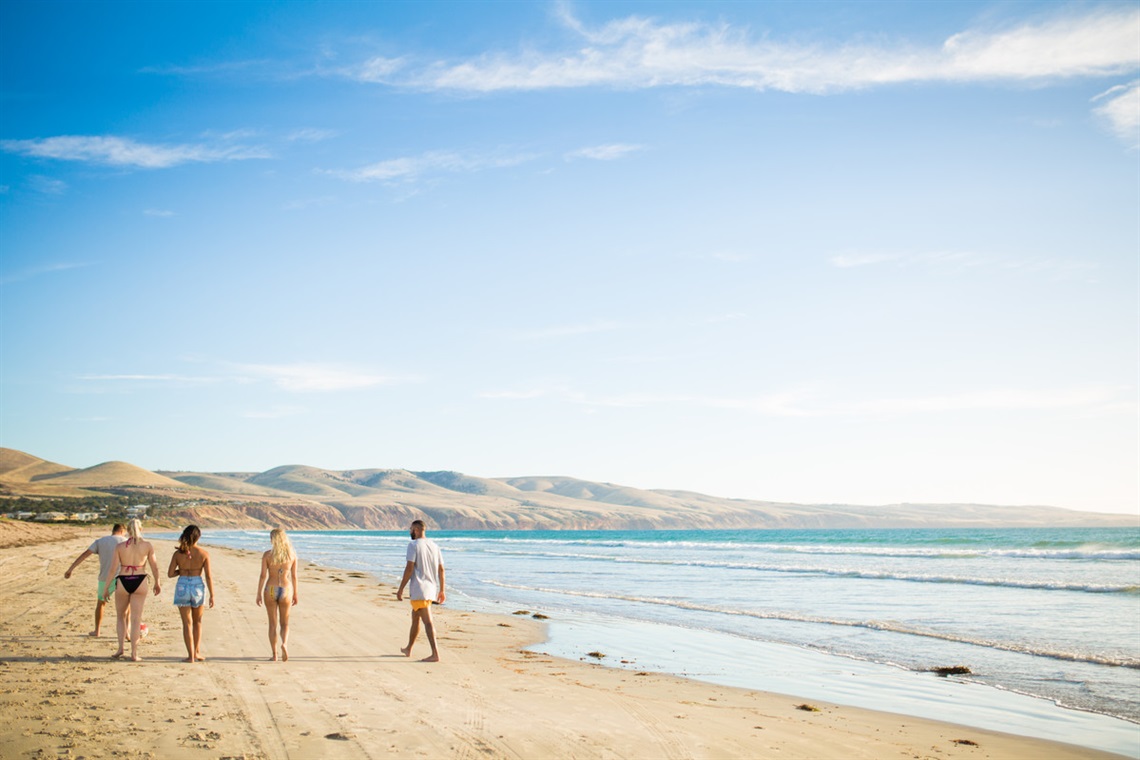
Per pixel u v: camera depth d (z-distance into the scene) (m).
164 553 38.34
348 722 7.16
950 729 8.66
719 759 6.78
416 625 11.41
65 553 32.97
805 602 22.05
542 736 7.08
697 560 46.81
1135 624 16.80
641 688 10.33
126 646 10.91
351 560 45.66
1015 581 26.73
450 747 6.52
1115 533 106.81
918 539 91.94
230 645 11.49
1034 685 11.09
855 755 7.35
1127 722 9.07
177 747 6.14
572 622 17.66
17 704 7.26
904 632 16.09
